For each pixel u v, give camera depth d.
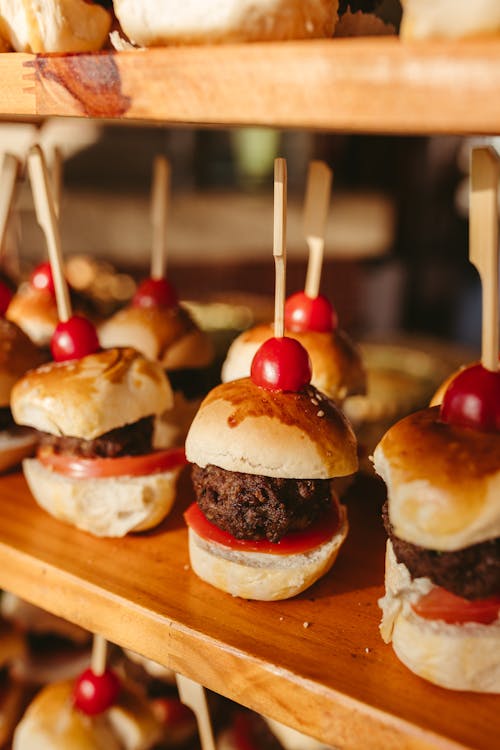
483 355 0.24
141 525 0.32
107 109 0.22
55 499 0.32
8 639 0.40
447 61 0.18
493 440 0.23
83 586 0.29
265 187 1.02
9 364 0.35
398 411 0.46
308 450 0.27
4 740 0.38
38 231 0.79
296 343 0.28
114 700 0.34
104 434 0.31
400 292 1.03
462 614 0.24
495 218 0.23
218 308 0.63
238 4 0.21
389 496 0.24
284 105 0.19
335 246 0.96
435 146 1.01
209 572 0.28
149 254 0.91
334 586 0.29
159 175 0.39
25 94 0.23
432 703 0.24
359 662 0.25
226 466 0.27
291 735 0.36
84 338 0.32
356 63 0.19
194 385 0.41
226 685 0.26
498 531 0.23
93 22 0.26
